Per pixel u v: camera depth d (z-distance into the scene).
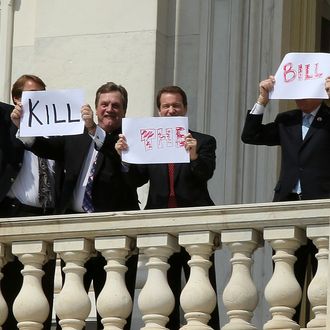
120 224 31.12
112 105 32.69
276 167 39.06
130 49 39.31
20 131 32.50
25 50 40.78
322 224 29.94
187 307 30.44
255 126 32.00
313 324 29.58
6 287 32.44
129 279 31.91
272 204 30.23
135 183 32.78
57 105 32.50
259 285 37.59
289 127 32.06
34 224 31.69
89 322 35.94
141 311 30.80
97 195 32.69
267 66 39.47
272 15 39.72
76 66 39.69
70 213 32.84
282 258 30.20
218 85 39.50
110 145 32.56
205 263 30.69
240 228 30.44
